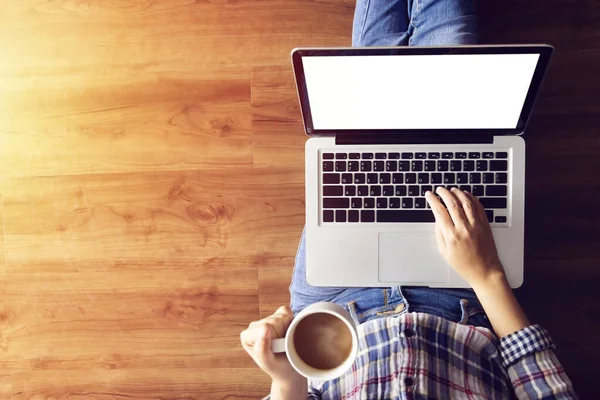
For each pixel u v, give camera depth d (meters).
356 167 0.92
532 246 1.17
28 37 1.20
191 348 1.25
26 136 1.22
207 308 1.23
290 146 1.19
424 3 0.97
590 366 1.17
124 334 1.25
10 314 1.26
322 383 0.83
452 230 0.88
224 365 1.24
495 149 0.90
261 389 1.25
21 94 1.21
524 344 0.80
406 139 0.91
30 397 1.27
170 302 1.24
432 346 0.80
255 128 1.19
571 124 1.14
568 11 1.12
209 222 1.21
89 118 1.21
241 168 1.20
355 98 0.85
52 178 1.23
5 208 1.24
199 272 1.22
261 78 1.18
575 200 1.15
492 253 0.89
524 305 1.17
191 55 1.18
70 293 1.25
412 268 0.93
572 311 1.17
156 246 1.22
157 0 1.17
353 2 1.15
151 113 1.20
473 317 0.91
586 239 1.16
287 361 0.65
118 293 1.24
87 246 1.24
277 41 1.17
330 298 0.98
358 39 1.04
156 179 1.21
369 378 0.78
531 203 1.16
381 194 0.92
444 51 0.78
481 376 0.80
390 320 0.82
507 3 1.13
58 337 1.26
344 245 0.93
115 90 1.20
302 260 1.01
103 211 1.22
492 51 0.78
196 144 1.20
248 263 1.21
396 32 1.01
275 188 1.20
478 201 0.90
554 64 1.13
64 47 1.20
